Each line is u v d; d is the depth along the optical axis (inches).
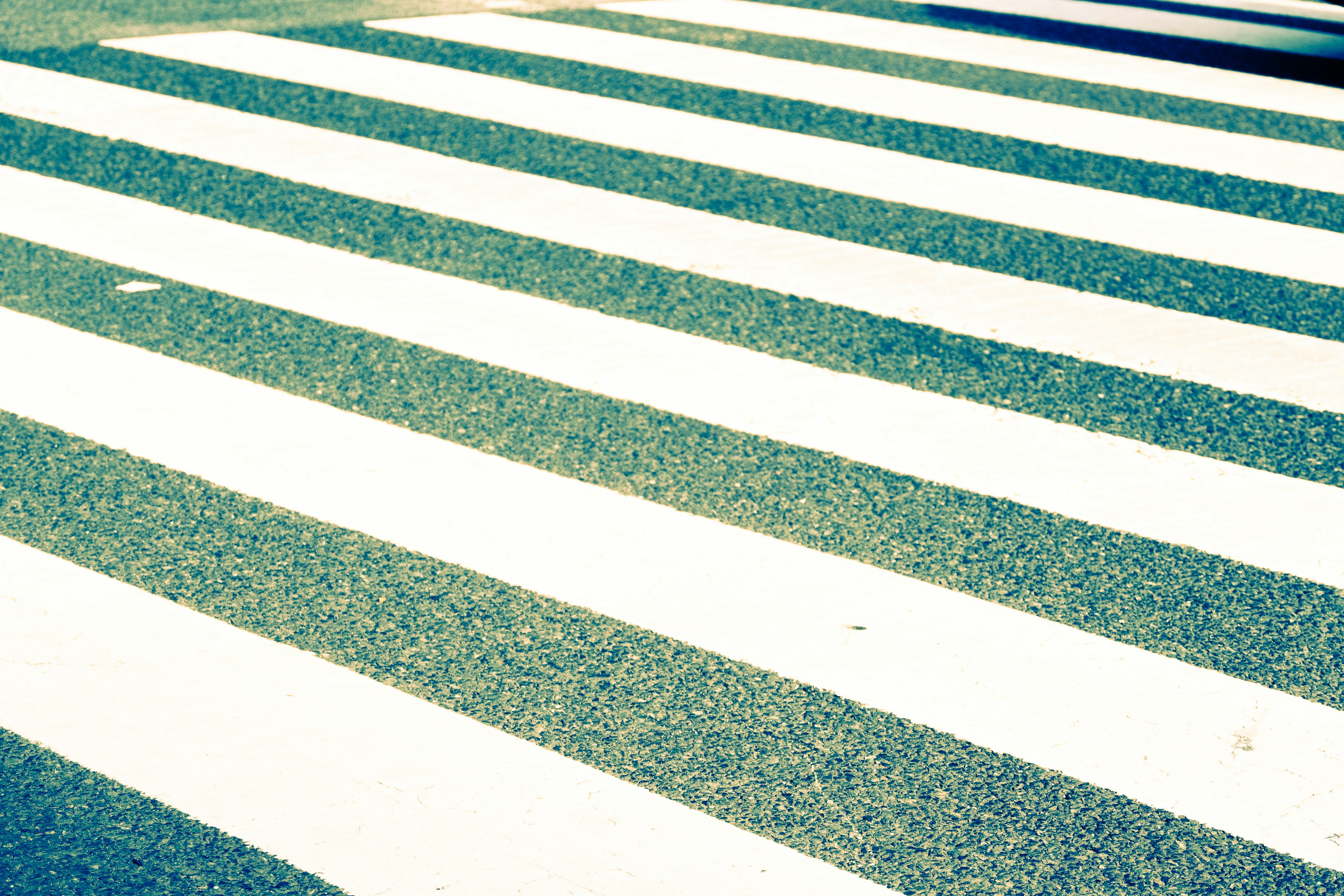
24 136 256.4
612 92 287.7
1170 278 215.8
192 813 114.9
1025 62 312.3
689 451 169.6
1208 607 144.1
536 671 132.5
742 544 152.4
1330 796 119.9
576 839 113.8
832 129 271.1
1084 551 152.8
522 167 250.7
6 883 108.0
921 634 138.7
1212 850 114.1
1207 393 185.0
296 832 113.4
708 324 199.8
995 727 126.4
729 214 234.5
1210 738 126.0
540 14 340.2
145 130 261.3
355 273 211.8
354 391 180.9
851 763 122.2
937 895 109.6
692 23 335.3
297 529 152.8
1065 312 205.3
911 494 162.2
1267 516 159.8
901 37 328.2
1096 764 122.6
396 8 343.0
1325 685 133.3
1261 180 251.6
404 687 130.0
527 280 211.2
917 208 237.9
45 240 217.6
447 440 170.7
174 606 139.9
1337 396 185.0
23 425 170.4
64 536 150.3
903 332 198.5
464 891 108.4
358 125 267.3
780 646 136.5
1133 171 254.4
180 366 185.2
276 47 310.0
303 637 136.1
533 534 153.2
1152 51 323.0
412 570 146.6
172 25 323.9
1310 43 332.5
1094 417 179.2
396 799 117.0
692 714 127.4
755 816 116.6
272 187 239.8
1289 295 211.3
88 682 128.7
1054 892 110.1
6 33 312.0
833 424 176.1
